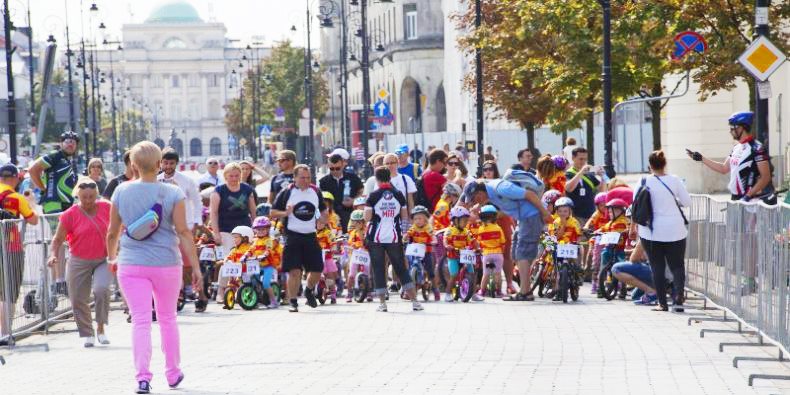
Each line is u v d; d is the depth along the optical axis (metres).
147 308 13.38
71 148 24.08
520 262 23.17
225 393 12.80
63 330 21.09
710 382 13.05
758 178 19.89
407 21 107.62
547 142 77.38
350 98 137.12
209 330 19.89
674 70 37.22
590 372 13.86
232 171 24.41
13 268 19.20
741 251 17.11
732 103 52.84
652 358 15.09
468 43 44.28
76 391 13.51
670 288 22.48
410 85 108.25
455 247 23.34
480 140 43.34
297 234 22.31
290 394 12.59
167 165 23.33
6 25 37.12
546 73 39.81
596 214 24.11
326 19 73.44
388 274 27.78
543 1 39.03
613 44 37.72
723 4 31.98
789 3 31.94
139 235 13.30
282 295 24.52
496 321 19.75
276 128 121.88
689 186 53.69
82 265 18.61
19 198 20.31
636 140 74.94
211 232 24.52
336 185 26.08
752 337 17.12
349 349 16.62
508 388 12.67
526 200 23.06
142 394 13.12
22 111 37.47
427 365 14.73
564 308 21.69
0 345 18.97
